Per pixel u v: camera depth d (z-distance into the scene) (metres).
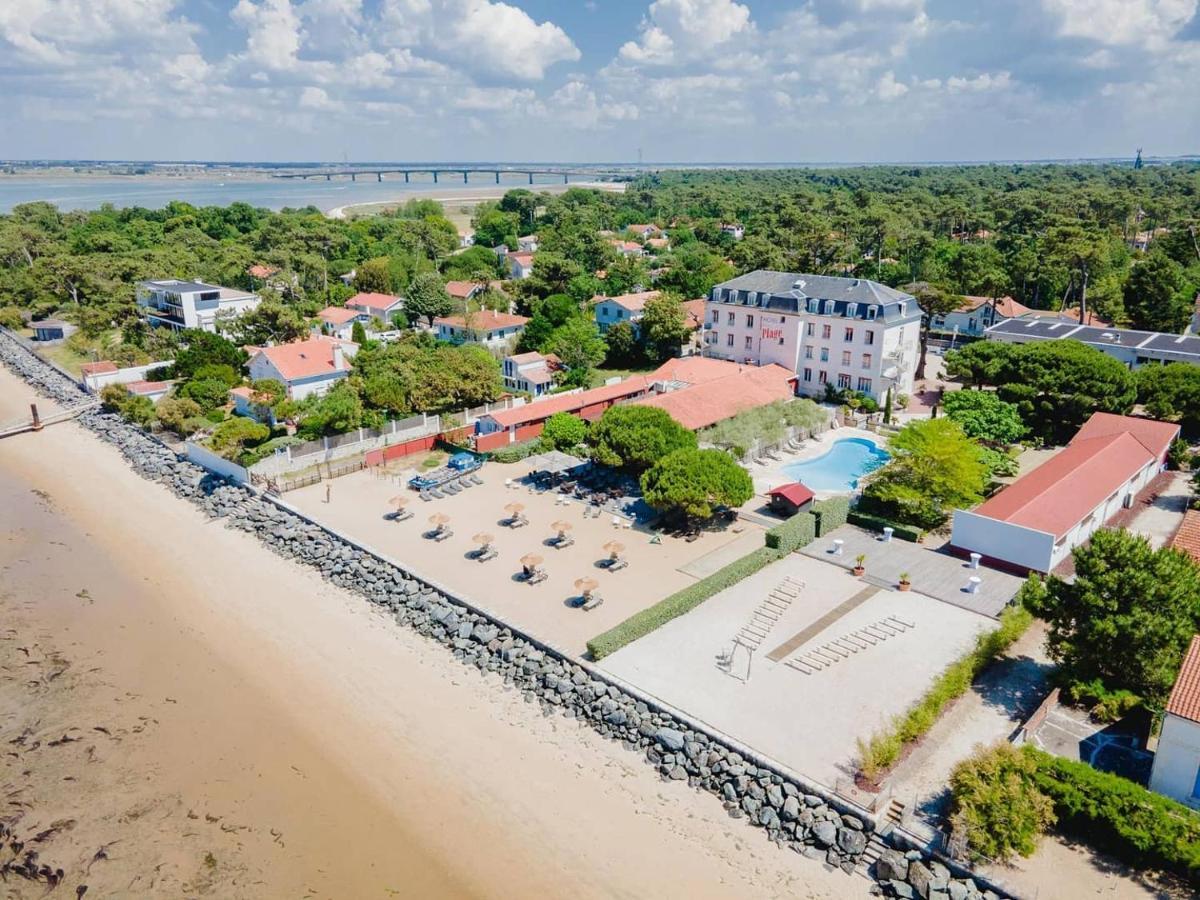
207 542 57.88
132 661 43.69
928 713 35.06
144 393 87.06
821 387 88.12
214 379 85.12
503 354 105.25
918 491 55.94
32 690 41.28
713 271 138.12
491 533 55.94
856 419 79.69
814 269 138.00
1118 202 165.25
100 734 38.00
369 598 49.16
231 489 64.38
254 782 34.81
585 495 62.06
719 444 68.56
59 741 37.59
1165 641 34.78
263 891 29.58
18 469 72.75
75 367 103.56
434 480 64.75
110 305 110.56
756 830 31.36
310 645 44.78
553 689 39.50
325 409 72.19
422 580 48.75
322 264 141.88
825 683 38.62
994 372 75.75
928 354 107.69
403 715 38.72
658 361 104.50
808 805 31.44
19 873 30.58
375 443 73.75
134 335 109.44
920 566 50.81
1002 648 41.22
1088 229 137.00
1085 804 28.75
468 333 110.56
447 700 39.72
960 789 29.47
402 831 32.00
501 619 44.09
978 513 51.69
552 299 113.50
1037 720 34.56
